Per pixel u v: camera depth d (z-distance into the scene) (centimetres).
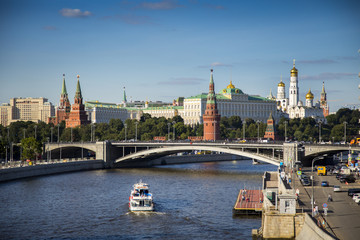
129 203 15288
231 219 13225
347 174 16188
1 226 12706
